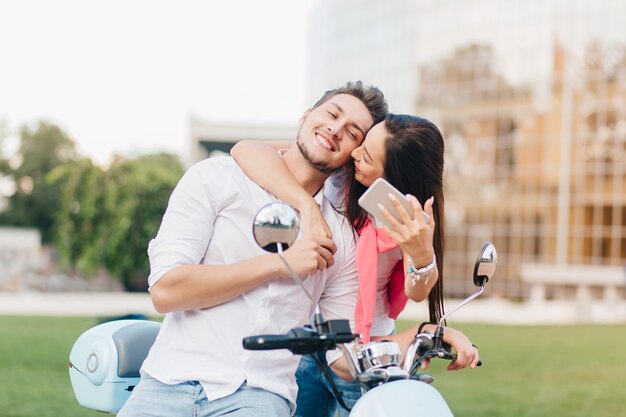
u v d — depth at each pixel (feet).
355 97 7.89
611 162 96.27
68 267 94.73
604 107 96.84
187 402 7.14
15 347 34.27
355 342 6.98
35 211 177.78
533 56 102.78
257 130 109.81
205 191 7.44
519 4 104.17
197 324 7.30
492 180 104.94
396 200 6.76
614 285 88.94
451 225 107.04
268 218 6.25
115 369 8.71
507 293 102.22
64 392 24.23
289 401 7.39
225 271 7.09
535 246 101.19
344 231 8.08
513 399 25.61
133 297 84.79
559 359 35.55
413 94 113.60
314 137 7.75
